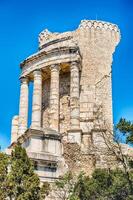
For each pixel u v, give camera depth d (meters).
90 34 56.22
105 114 52.19
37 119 50.53
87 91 52.91
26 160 25.36
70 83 51.75
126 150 40.69
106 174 29.75
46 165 30.20
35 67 53.34
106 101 53.09
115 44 56.88
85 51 55.38
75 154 37.69
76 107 49.53
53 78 51.50
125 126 26.91
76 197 26.38
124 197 27.17
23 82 54.38
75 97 50.03
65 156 36.94
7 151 31.92
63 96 53.41
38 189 24.95
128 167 29.92
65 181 28.19
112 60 55.88
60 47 52.41
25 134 32.19
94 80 53.84
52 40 54.97
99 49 55.66
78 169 36.84
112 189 27.56
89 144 43.53
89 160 37.84
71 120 48.84
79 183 28.19
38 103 51.47
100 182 29.14
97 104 51.94
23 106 53.34
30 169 25.20
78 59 51.81
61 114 52.47
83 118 50.94
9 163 25.33
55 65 52.03
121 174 28.86
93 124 49.69
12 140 54.22
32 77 54.69
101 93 53.31
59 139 32.22
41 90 52.97
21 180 24.59
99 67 54.66
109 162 36.50
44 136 31.72
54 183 28.64
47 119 53.78
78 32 56.34
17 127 54.91
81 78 53.81
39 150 31.08
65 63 51.94
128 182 27.25
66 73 54.47
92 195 27.80
